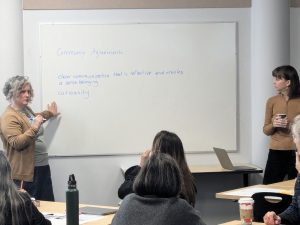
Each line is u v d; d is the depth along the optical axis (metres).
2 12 4.98
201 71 5.33
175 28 5.29
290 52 5.45
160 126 5.30
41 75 5.18
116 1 5.23
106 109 5.25
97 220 3.04
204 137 5.36
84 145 5.24
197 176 5.39
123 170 5.16
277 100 4.84
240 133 5.42
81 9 5.20
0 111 4.98
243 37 5.39
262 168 5.30
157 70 5.28
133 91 5.27
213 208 5.42
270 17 5.29
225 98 5.37
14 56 5.00
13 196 2.42
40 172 4.50
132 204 2.21
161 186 2.19
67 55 5.20
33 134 4.15
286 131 4.79
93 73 5.22
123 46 5.24
